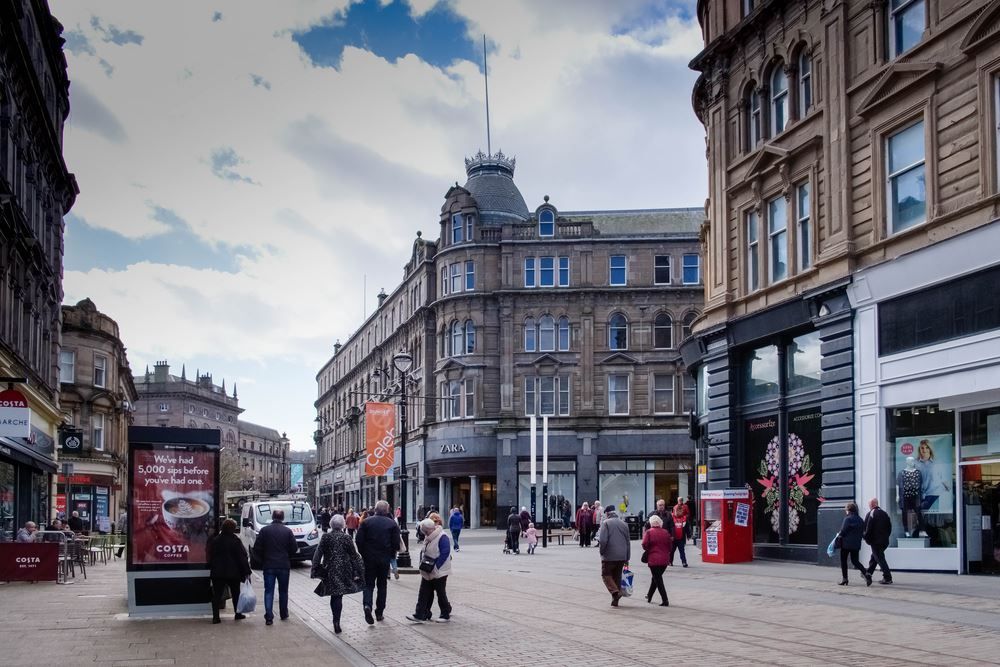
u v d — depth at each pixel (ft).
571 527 184.55
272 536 55.11
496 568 96.84
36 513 125.70
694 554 106.11
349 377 330.54
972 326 66.23
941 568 69.77
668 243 211.61
